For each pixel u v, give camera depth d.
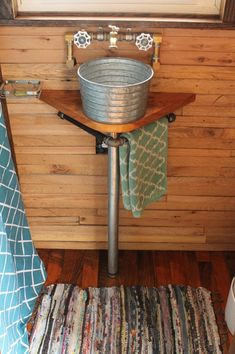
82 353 1.94
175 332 2.03
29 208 2.28
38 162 2.11
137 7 1.78
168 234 2.39
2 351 1.54
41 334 2.01
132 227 2.35
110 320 2.08
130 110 1.60
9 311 1.56
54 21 1.70
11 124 1.99
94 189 2.21
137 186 1.86
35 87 1.85
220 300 2.18
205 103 1.92
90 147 2.06
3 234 1.44
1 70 1.83
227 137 2.02
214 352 1.95
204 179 2.17
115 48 1.78
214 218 2.31
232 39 1.75
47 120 1.98
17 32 1.74
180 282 2.27
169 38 1.75
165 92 1.88
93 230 2.37
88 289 2.22
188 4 1.76
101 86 1.53
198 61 1.81
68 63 1.76
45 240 2.40
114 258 2.22
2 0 1.64
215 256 2.41
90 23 1.71
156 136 1.84
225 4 1.66
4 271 1.48
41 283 1.94
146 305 2.15
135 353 1.94
